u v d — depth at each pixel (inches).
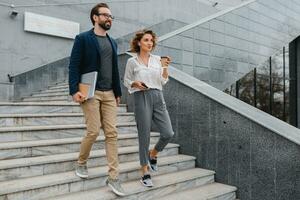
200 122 198.2
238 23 413.4
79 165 140.8
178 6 609.6
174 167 184.5
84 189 140.9
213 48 368.8
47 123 188.9
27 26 382.9
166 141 158.9
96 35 139.1
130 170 159.6
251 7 440.8
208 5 673.0
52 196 130.6
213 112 191.5
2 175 131.0
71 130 181.6
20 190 121.3
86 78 134.6
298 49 581.9
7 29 368.5
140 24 536.7
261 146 169.2
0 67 360.5
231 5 719.1
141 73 151.0
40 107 208.7
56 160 146.0
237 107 186.2
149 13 553.3
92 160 159.2
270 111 553.0
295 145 156.5
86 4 449.7
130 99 243.6
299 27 555.5
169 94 216.7
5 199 117.7
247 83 508.1
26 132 165.5
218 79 374.9
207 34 361.7
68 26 423.8
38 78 376.2
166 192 159.6
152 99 152.3
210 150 192.4
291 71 574.9
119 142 188.4
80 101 134.1
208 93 198.8
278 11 498.6
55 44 412.5
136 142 196.7
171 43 314.0
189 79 222.8
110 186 137.4
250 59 432.1
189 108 204.4
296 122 591.2
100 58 136.1
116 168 138.3
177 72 233.8
